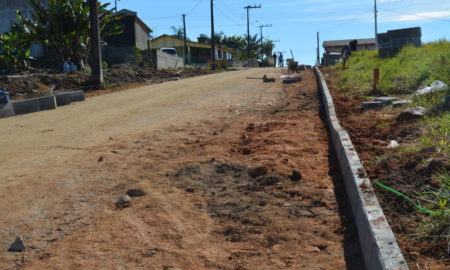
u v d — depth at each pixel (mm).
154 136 7797
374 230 2947
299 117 9070
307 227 3707
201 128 8438
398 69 12273
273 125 8312
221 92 14836
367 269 2887
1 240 3803
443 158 4262
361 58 20266
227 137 7438
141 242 3623
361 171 4207
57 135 8320
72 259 3381
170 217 4121
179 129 8398
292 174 4977
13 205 4605
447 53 11758
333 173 5090
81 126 9273
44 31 22641
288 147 6402
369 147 5547
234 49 75625
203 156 6168
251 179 5070
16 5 28344
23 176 5590
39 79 17984
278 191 4602
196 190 4844
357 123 7320
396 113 7746
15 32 21922
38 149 7109
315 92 13000
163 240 3645
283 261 3170
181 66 34656
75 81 19047
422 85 10000
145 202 4539
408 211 3518
